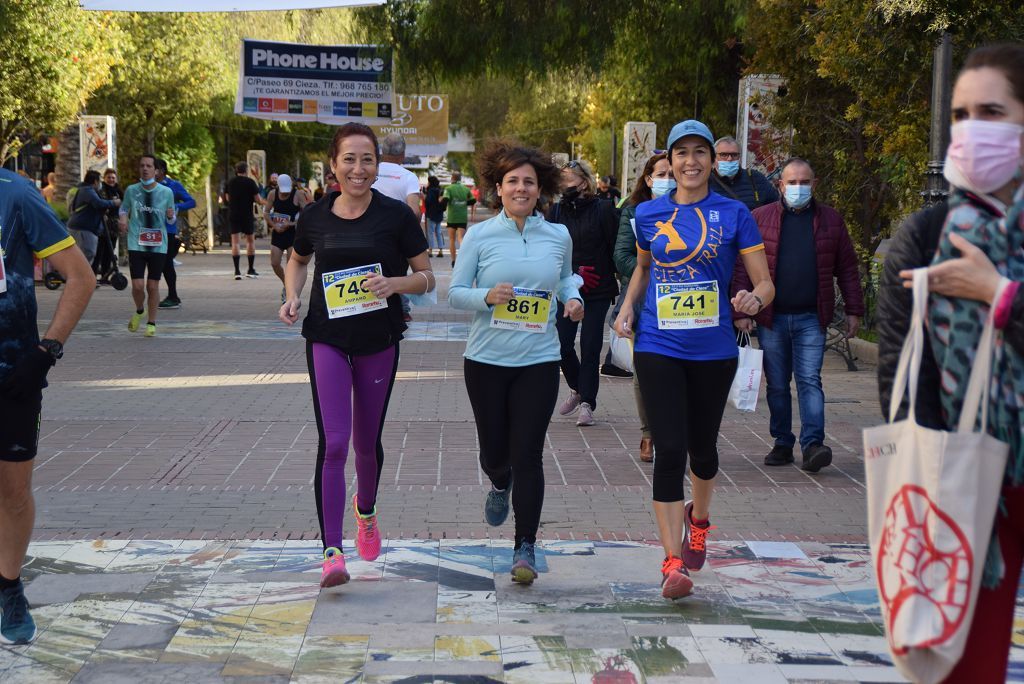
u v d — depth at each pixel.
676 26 19.75
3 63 19.64
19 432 4.28
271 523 6.26
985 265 2.64
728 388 5.08
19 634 4.48
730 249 5.04
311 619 4.84
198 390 10.42
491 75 20.73
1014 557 2.73
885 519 2.68
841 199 15.52
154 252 14.04
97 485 6.99
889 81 11.09
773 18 14.29
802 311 7.64
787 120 15.52
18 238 4.27
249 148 44.62
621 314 5.32
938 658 2.56
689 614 4.95
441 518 6.41
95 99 29.97
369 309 5.14
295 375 11.41
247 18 32.66
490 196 5.65
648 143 22.00
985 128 2.63
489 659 4.43
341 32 33.25
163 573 5.41
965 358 2.71
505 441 5.46
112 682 4.19
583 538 6.09
